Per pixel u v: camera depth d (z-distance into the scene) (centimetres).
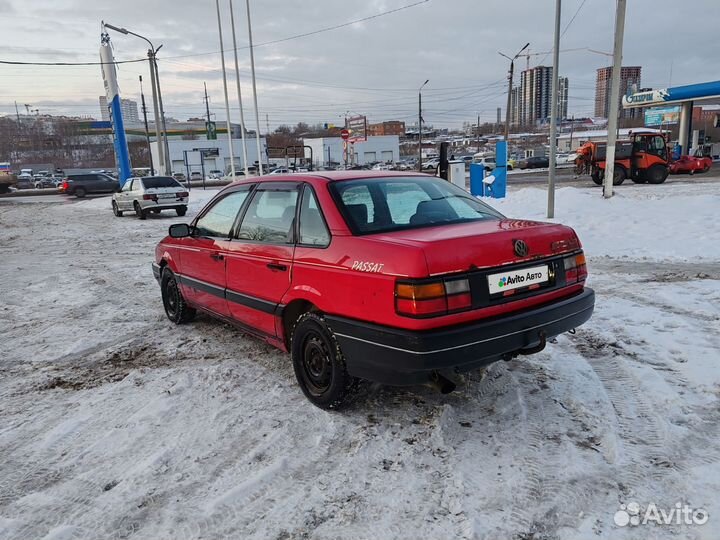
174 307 602
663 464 285
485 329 302
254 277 416
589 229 1096
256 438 337
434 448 314
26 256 1205
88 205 2823
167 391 414
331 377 356
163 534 253
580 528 241
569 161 5247
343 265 331
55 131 11306
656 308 562
